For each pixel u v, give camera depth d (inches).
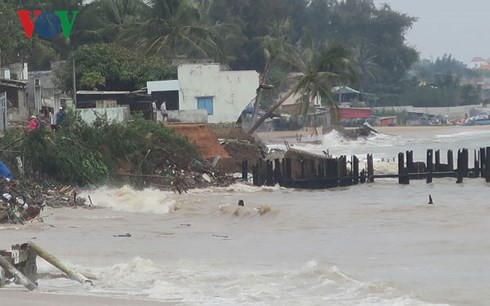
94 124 5004.9
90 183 4606.3
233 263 2273.6
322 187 5152.6
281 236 2945.4
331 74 7411.4
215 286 1877.5
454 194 4549.7
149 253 2488.9
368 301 1713.8
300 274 2016.5
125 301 1688.0
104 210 3777.1
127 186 4586.6
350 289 1838.1
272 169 5221.5
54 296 1737.2
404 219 3415.4
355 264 2267.5
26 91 6550.2
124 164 4904.0
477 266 2193.7
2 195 3353.8
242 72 7509.8
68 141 4672.7
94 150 4773.6
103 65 7608.3
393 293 1796.3
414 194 4626.0
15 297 1724.9
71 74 7608.3
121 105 6565.0
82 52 7672.2
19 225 3142.2
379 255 2437.3
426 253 2459.4
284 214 3533.5
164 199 4065.0
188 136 5767.7
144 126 5142.7
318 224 3297.2
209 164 5447.8
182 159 5196.9
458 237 2797.7
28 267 1926.7
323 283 1899.6
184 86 7470.5
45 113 5506.9
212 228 3186.5
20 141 4547.2
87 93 7037.4
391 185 5172.2
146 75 7706.7
